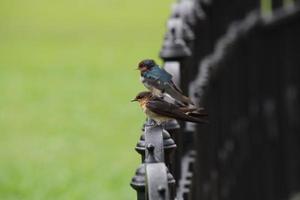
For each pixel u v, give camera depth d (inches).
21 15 1795.0
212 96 398.3
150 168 211.3
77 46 1494.8
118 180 746.2
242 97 506.6
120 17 1785.2
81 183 739.4
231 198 455.2
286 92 605.9
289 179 605.6
